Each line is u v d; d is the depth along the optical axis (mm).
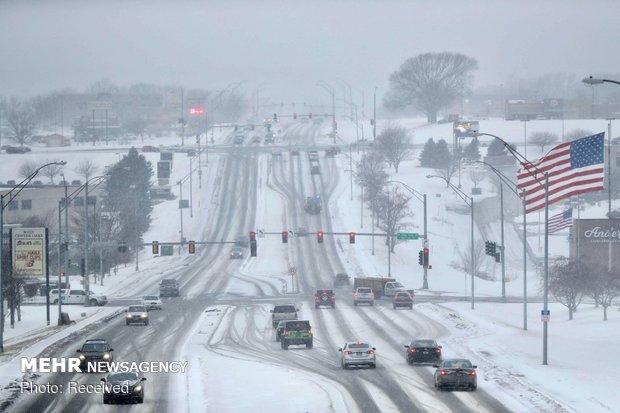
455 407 93562
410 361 124375
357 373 117312
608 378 112562
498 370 118438
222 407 95688
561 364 124188
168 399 100500
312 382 110250
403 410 92125
